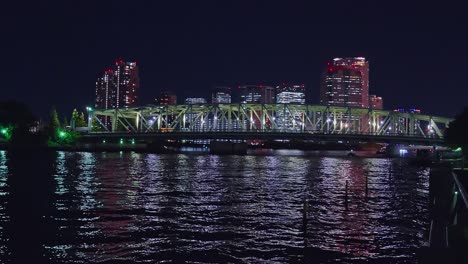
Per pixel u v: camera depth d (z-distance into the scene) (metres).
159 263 28.97
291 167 131.88
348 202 56.22
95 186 70.25
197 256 30.53
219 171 109.81
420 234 37.50
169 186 72.12
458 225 18.78
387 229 39.41
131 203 52.59
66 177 84.88
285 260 29.97
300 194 64.19
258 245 33.41
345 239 35.56
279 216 45.16
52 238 34.47
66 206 49.47
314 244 33.91
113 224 40.06
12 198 54.50
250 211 48.12
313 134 198.88
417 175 103.75
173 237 35.44
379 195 64.00
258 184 78.00
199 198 58.00
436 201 35.75
